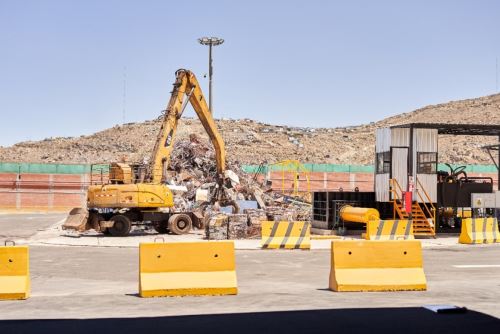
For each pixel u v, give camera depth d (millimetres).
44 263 21328
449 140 147625
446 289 14727
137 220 35281
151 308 12125
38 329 10148
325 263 21234
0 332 9914
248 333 9789
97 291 14961
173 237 33219
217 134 41031
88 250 26219
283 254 24406
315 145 139750
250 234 31672
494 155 127625
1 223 49312
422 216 32656
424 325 10352
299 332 9859
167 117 36781
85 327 10281
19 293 13328
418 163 33781
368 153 135750
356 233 34375
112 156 116188
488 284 15773
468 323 10508
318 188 80250
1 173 74125
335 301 12852
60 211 74625
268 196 51281
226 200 41875
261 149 128250
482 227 29906
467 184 34938
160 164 36219
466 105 196375
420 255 14656
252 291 14539
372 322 10609
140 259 13758
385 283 14328
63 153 117312
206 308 12086
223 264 14008
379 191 34500
